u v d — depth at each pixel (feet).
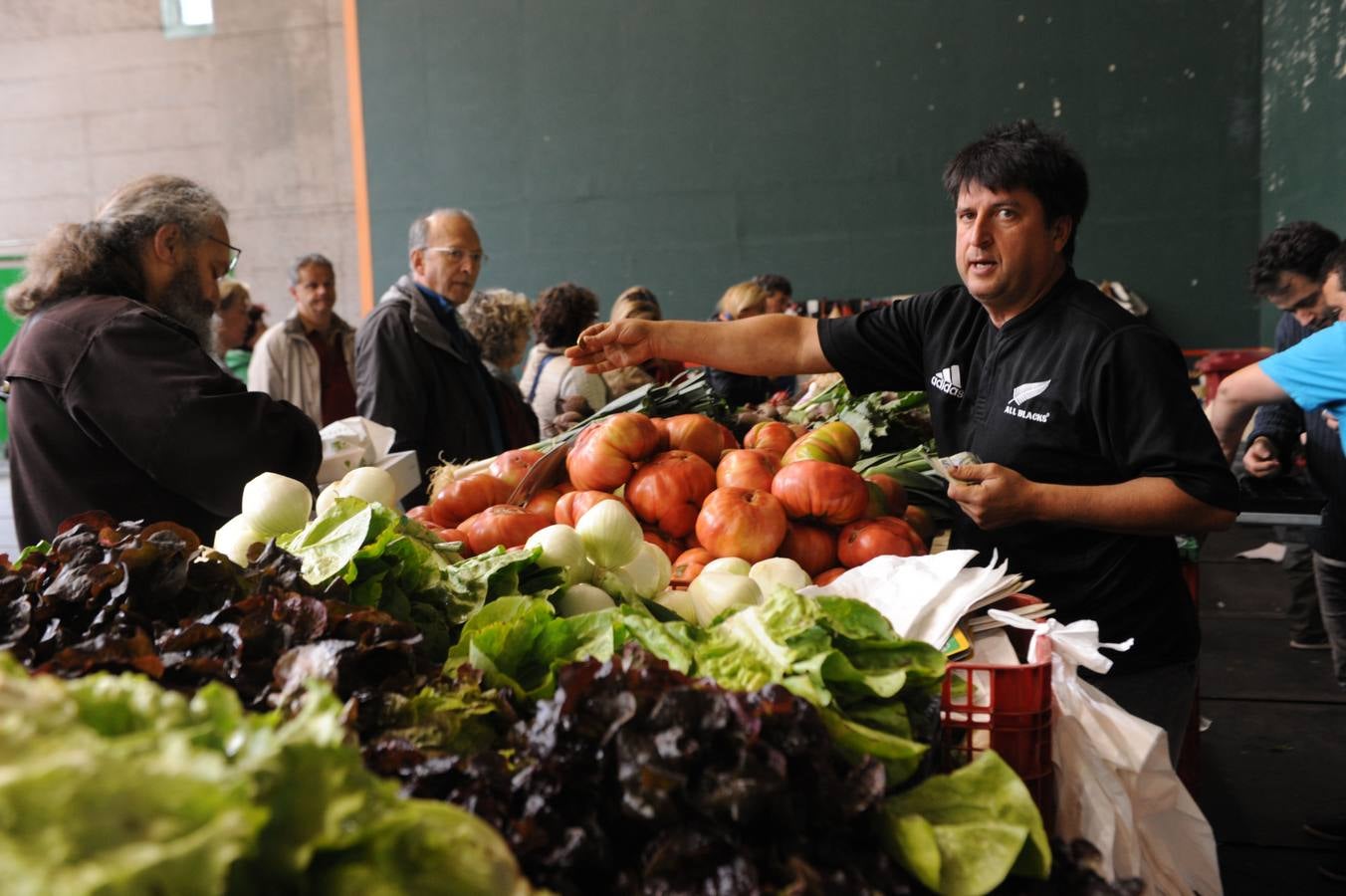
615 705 3.11
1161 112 28.43
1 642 3.89
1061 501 5.86
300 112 32.63
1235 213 28.32
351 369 18.29
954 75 29.43
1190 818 4.89
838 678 3.92
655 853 2.84
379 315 12.34
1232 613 17.08
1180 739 6.21
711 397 10.03
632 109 31.04
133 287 7.78
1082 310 6.13
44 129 33.71
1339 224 22.39
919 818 3.33
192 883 2.02
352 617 3.95
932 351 7.10
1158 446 5.81
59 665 3.47
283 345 17.35
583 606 5.33
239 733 2.50
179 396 7.14
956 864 3.30
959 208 6.40
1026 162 5.99
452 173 32.09
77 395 7.16
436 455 12.44
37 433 7.26
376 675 3.83
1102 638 6.22
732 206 30.91
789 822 2.96
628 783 2.93
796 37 30.07
